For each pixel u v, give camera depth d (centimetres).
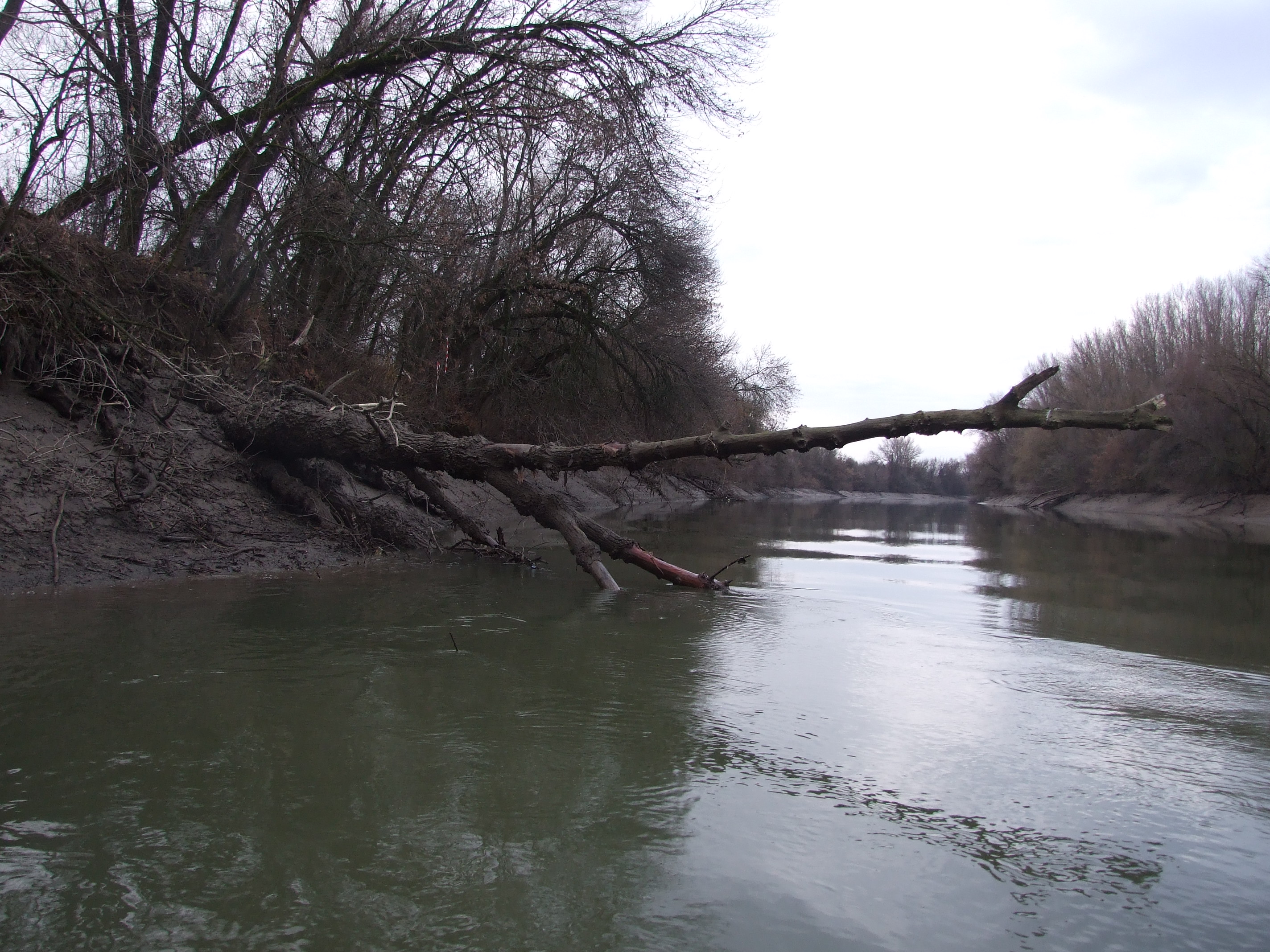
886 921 222
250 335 1077
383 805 277
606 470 2597
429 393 1644
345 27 1327
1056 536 2022
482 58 1412
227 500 868
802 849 260
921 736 367
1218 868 255
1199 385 3925
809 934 214
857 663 496
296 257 1338
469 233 1588
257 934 205
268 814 267
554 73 1405
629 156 1611
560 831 264
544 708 384
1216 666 523
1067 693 445
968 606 745
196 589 646
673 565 902
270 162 1200
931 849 262
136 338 812
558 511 824
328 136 1311
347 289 1425
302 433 911
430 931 209
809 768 325
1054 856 260
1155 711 415
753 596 764
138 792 279
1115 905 233
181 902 217
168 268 1055
